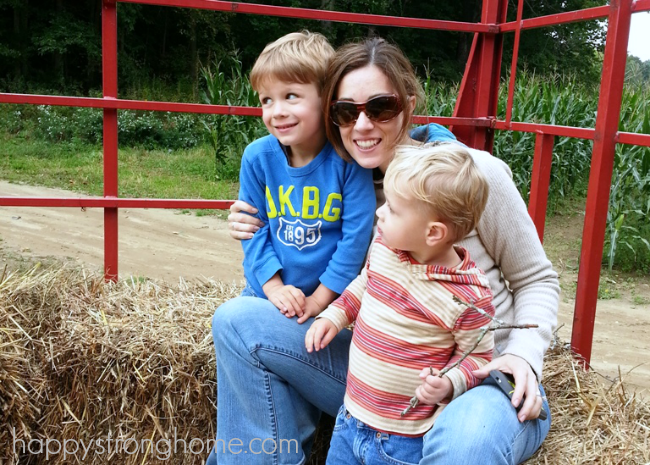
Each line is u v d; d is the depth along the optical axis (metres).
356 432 1.62
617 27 2.02
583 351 2.20
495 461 1.35
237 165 9.40
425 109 1.88
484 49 2.96
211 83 9.25
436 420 1.44
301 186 1.82
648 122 6.49
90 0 16.98
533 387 1.48
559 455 1.59
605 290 5.47
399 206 1.48
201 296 2.46
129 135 12.34
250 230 1.91
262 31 18.75
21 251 5.16
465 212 1.46
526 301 1.68
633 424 1.71
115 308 2.27
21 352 1.99
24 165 9.79
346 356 1.80
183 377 1.97
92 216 6.77
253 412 1.72
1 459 2.01
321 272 1.86
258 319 1.71
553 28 20.58
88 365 1.99
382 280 1.59
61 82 16.22
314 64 1.76
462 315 1.48
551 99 8.25
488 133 3.04
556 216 8.02
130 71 16.81
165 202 2.74
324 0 18.94
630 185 6.50
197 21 18.02
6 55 15.67
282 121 1.77
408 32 19.69
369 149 1.72
